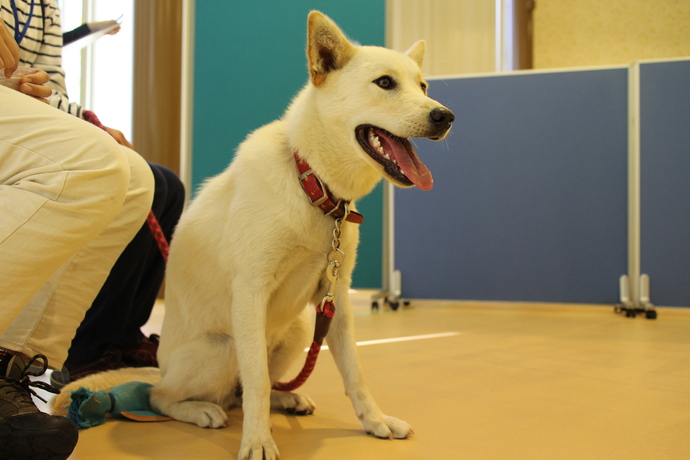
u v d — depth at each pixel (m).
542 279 3.96
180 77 4.84
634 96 3.82
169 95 4.78
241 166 1.50
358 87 1.48
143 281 2.19
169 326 1.64
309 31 1.49
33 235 1.13
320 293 1.57
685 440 1.32
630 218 3.86
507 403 1.65
